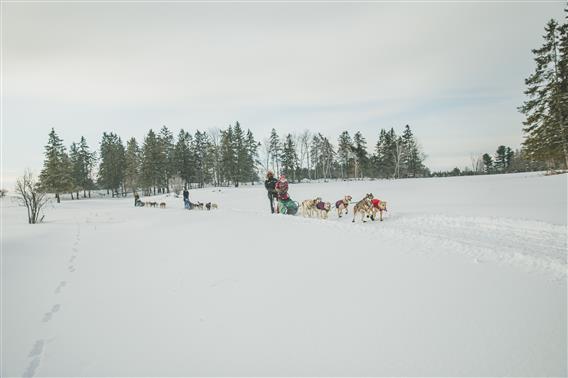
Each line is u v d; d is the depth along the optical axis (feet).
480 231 27.89
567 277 14.52
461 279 15.06
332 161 272.92
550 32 89.97
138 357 11.33
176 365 10.62
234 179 210.38
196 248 25.63
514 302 12.59
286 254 21.24
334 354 10.38
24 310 16.31
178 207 97.66
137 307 15.64
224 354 11.00
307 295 14.82
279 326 12.44
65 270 23.11
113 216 68.28
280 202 46.39
